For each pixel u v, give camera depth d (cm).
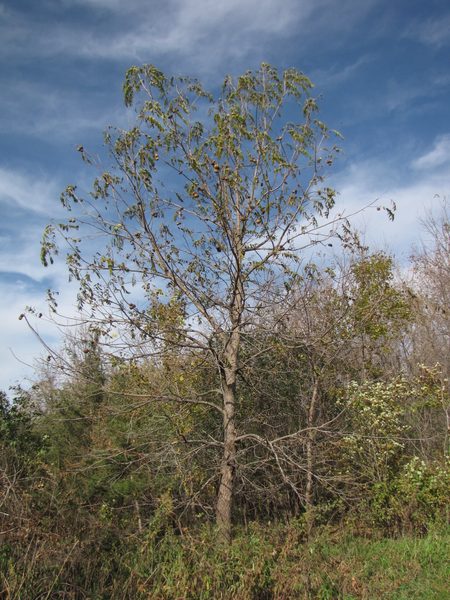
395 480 1228
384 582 786
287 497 1230
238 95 1061
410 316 1620
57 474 902
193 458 1085
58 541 688
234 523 1188
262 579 658
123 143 994
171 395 1030
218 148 976
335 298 1173
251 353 1157
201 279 1091
